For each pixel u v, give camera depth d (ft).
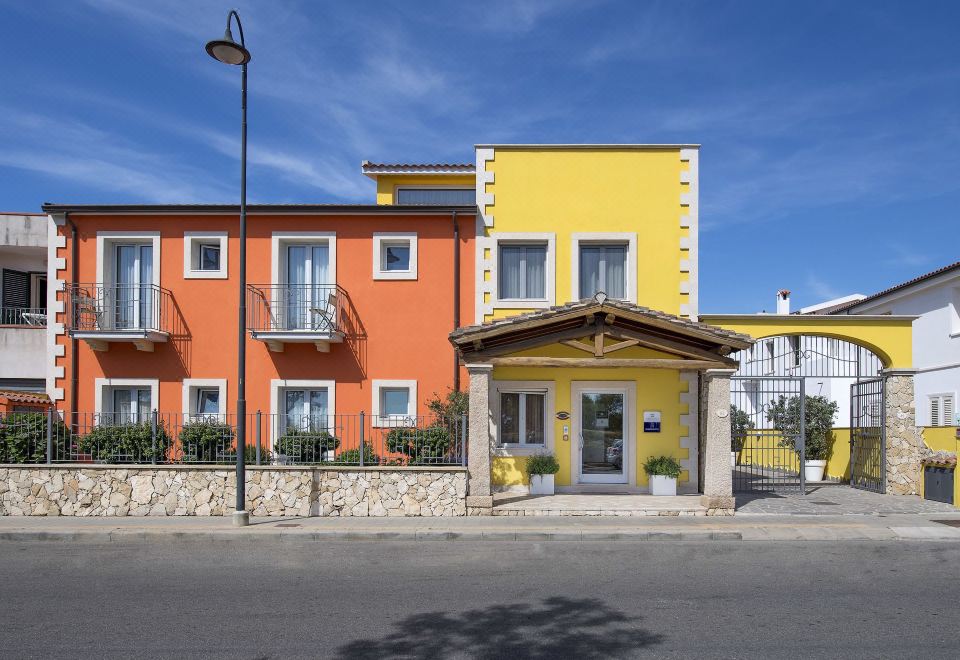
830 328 49.29
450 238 49.37
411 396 48.73
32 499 39.93
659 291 48.60
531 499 43.70
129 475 40.04
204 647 19.21
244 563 29.78
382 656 18.45
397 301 49.24
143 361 49.16
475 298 48.96
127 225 49.70
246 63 37.40
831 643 19.49
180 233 49.67
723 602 23.65
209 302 49.37
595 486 47.98
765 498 47.52
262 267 49.42
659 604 23.40
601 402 48.57
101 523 37.37
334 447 42.96
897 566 29.14
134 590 25.41
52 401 48.91
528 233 48.88
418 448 41.37
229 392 48.93
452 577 27.22
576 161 49.29
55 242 49.57
